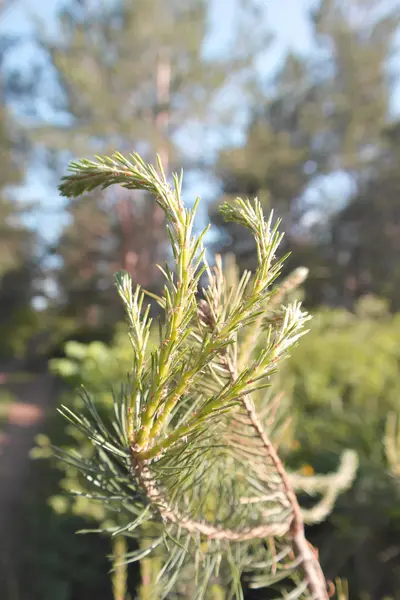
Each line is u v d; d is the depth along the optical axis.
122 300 0.59
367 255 23.36
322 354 4.20
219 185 19.94
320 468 2.29
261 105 23.02
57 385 10.23
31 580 2.97
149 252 18.78
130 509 0.69
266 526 0.75
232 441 0.75
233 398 0.56
